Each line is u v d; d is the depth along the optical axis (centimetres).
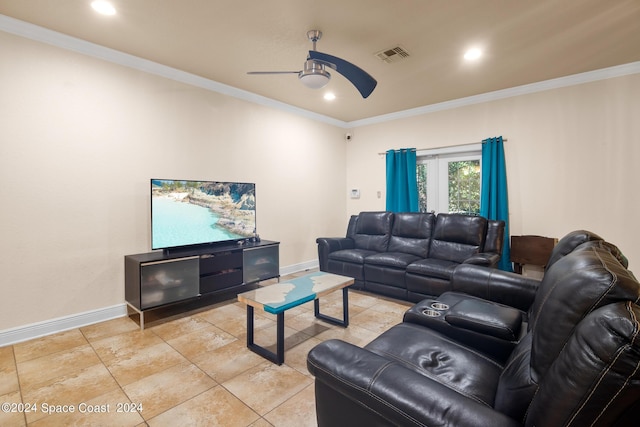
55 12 235
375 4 227
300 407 176
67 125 272
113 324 286
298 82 376
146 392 189
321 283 270
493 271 220
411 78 365
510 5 229
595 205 355
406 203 500
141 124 317
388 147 527
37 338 256
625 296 80
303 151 497
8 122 245
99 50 287
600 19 246
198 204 340
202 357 229
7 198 245
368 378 102
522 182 400
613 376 65
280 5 229
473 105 436
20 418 166
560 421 72
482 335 162
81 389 191
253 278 371
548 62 324
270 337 263
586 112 357
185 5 228
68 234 274
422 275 330
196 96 361
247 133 416
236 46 289
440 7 231
